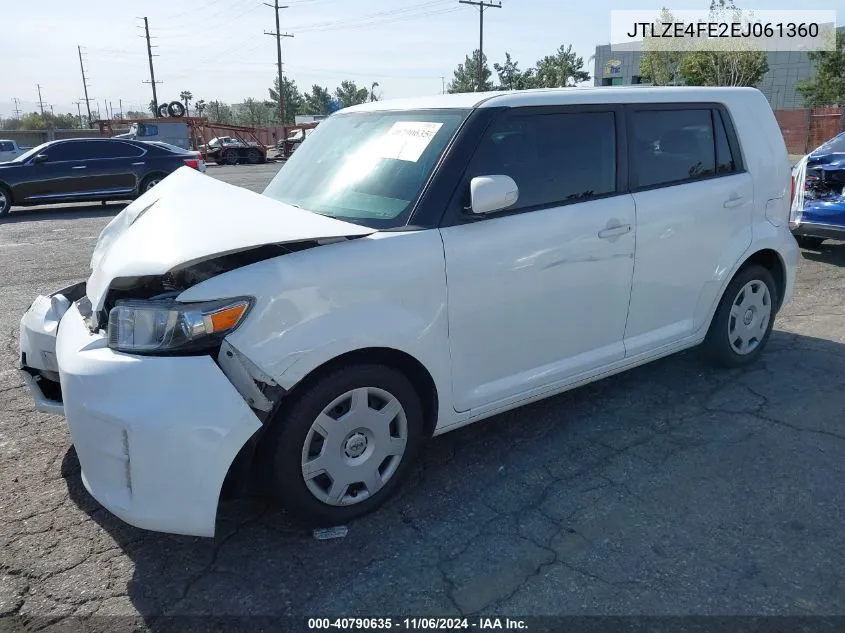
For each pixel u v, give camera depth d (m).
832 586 2.54
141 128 31.97
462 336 3.11
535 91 3.50
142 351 2.56
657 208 3.76
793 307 5.98
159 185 3.67
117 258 2.81
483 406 3.28
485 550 2.81
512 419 3.96
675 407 4.04
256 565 2.75
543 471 3.40
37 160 14.38
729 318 4.37
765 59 32.22
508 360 3.32
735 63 31.73
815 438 3.63
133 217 3.46
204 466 2.49
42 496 3.26
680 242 3.90
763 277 4.48
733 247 4.21
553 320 3.43
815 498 3.09
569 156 3.48
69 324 3.01
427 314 2.97
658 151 3.86
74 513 3.13
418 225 3.00
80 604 2.55
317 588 2.62
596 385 4.39
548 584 2.60
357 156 3.51
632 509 3.06
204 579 2.68
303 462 2.76
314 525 2.93
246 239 2.62
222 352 2.54
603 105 3.63
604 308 3.64
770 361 4.70
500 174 3.23
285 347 2.61
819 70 32.78
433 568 2.71
